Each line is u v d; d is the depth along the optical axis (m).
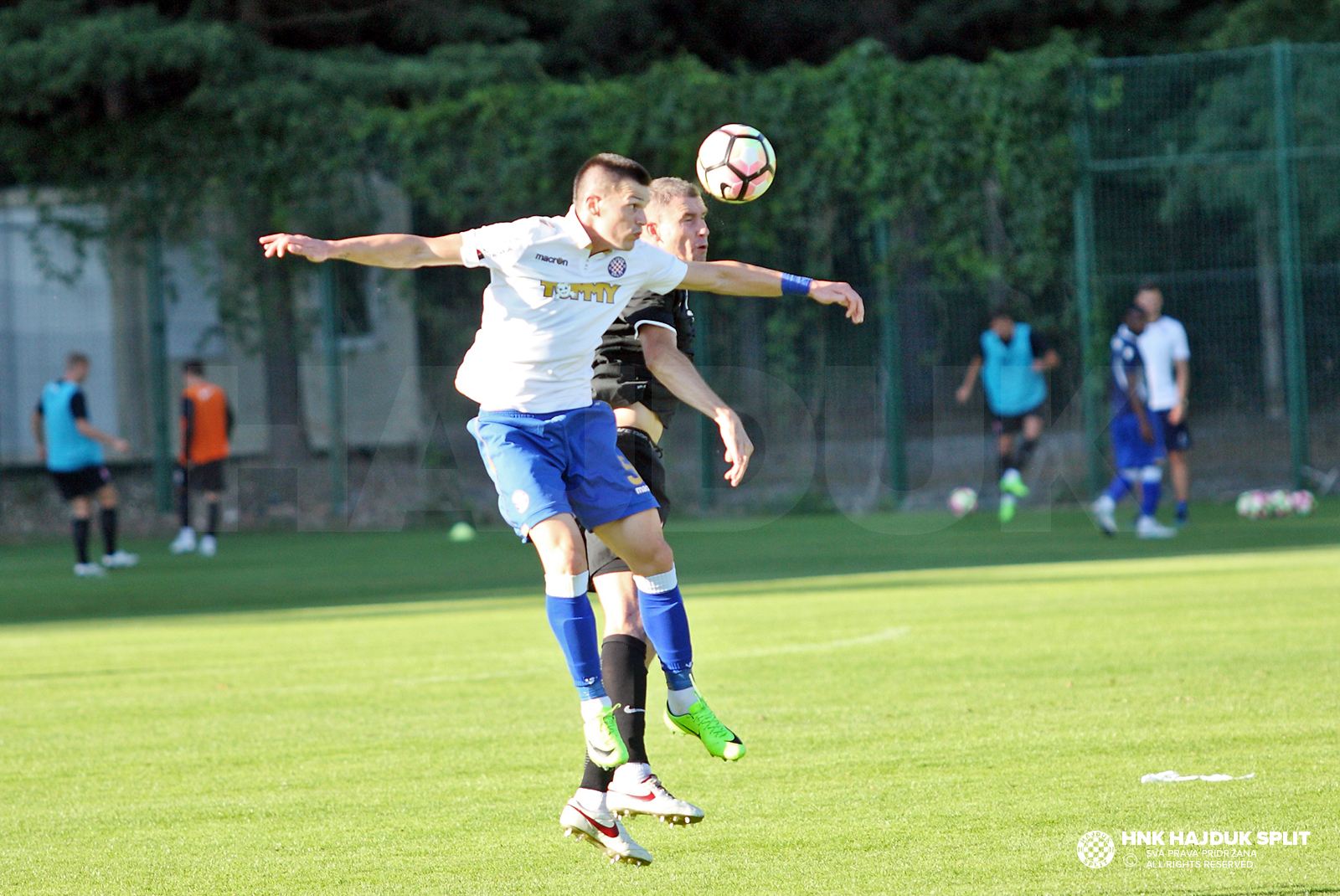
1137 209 54.47
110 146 57.06
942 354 56.84
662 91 54.19
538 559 43.59
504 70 60.28
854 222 55.19
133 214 57.06
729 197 16.38
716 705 18.91
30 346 58.50
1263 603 26.67
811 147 54.38
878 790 13.98
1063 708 17.64
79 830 13.39
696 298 56.09
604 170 12.32
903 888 10.91
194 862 12.20
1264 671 19.72
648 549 12.67
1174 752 15.05
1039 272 54.16
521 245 12.33
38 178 57.84
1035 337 49.56
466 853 12.30
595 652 12.05
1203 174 53.69
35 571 44.59
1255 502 47.38
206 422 48.34
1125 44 76.69
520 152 54.97
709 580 36.16
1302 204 52.81
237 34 57.16
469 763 15.95
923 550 42.16
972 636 24.08
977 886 10.89
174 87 58.59
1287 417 53.12
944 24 76.56
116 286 58.88
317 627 28.92
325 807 14.08
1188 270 54.50
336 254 12.00
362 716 18.95
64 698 21.11
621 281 12.86
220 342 60.28
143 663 24.56
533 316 12.55
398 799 14.34
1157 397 45.22
